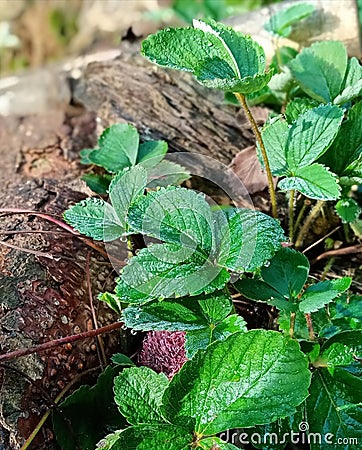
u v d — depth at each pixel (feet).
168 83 1.47
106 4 2.46
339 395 0.88
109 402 0.95
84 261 1.08
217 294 0.92
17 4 2.51
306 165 0.94
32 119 1.60
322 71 1.16
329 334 0.92
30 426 0.90
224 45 0.88
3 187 1.31
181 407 0.80
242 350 0.81
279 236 0.91
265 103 1.38
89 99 1.57
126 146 1.20
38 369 0.93
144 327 0.87
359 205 1.28
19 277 1.00
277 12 1.40
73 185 1.26
